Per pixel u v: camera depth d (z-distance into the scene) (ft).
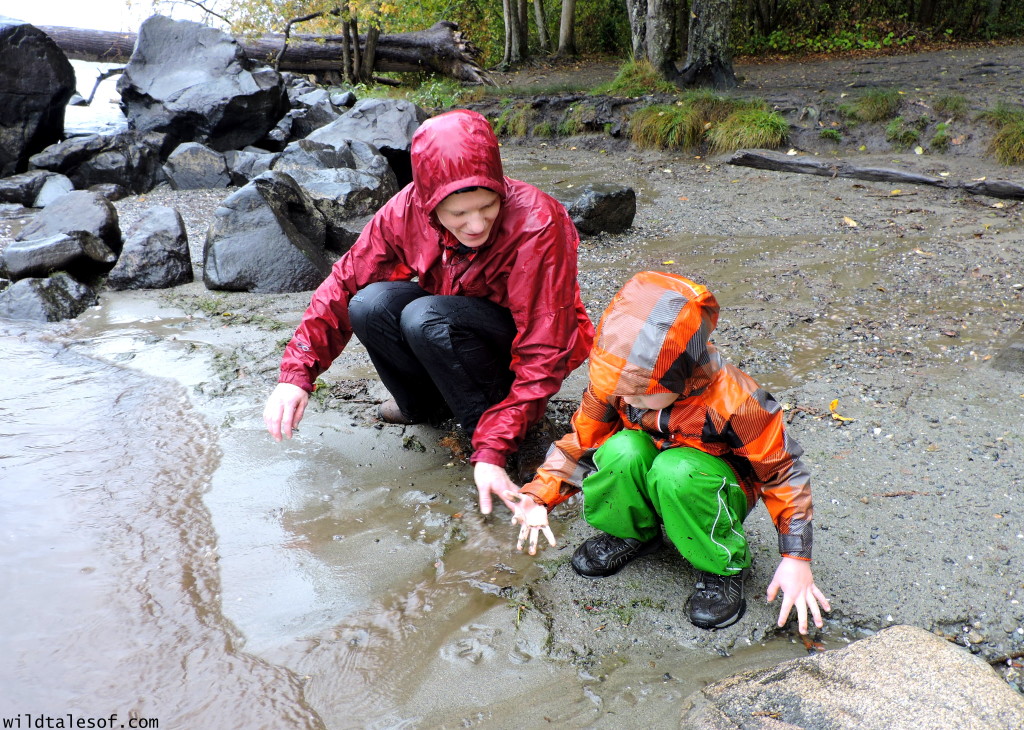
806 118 34.42
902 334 15.46
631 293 7.45
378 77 53.72
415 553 9.68
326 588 9.09
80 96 50.93
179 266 19.19
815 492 10.42
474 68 52.60
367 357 15.10
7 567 9.36
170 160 29.91
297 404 10.28
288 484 11.10
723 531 8.17
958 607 8.46
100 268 19.24
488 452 9.14
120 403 13.35
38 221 20.59
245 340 15.96
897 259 20.29
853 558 9.21
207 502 10.68
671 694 7.61
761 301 17.71
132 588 9.07
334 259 21.17
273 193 19.66
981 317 16.15
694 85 41.63
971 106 32.01
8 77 29.35
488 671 7.93
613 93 40.86
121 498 10.75
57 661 8.02
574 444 8.73
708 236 23.29
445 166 8.76
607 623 8.53
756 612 8.60
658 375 7.23
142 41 33.73
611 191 23.03
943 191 27.40
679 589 9.00
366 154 27.58
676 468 7.93
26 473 11.28
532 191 9.59
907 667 7.24
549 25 66.80
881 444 11.45
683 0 54.80
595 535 9.91
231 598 8.93
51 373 14.49
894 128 32.07
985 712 6.72
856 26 63.36
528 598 8.88
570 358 9.94
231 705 7.54
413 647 8.23
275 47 52.39
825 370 14.02
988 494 10.19
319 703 7.59
